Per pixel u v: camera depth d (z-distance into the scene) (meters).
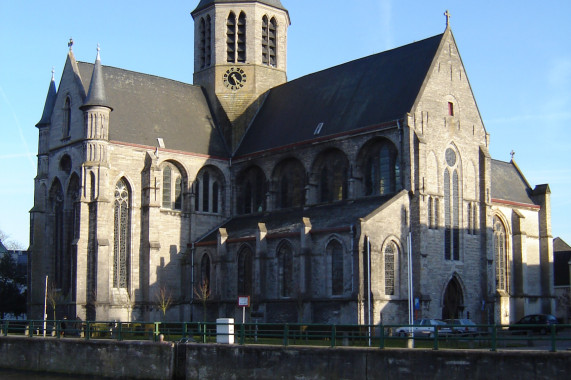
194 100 97.38
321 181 83.31
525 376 39.59
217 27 99.50
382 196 75.69
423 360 43.00
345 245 70.62
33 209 91.38
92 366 58.31
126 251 84.88
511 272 92.94
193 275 86.75
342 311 69.69
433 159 76.06
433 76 77.25
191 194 89.75
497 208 92.44
